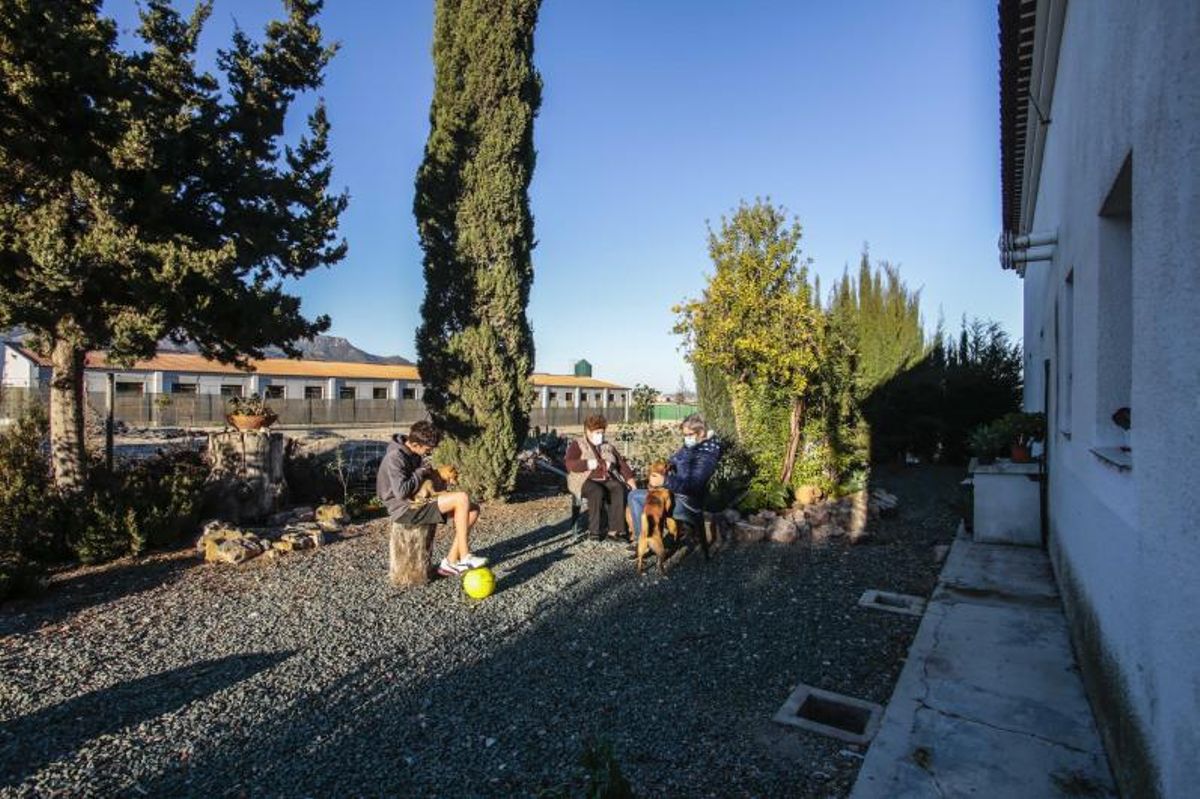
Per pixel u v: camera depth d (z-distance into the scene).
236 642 4.48
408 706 3.58
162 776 2.92
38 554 6.34
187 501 7.40
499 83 10.08
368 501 9.57
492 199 10.15
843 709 3.57
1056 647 4.21
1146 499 2.33
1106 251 3.58
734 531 7.77
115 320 6.50
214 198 7.55
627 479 7.80
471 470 10.18
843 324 11.34
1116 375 3.54
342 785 2.85
